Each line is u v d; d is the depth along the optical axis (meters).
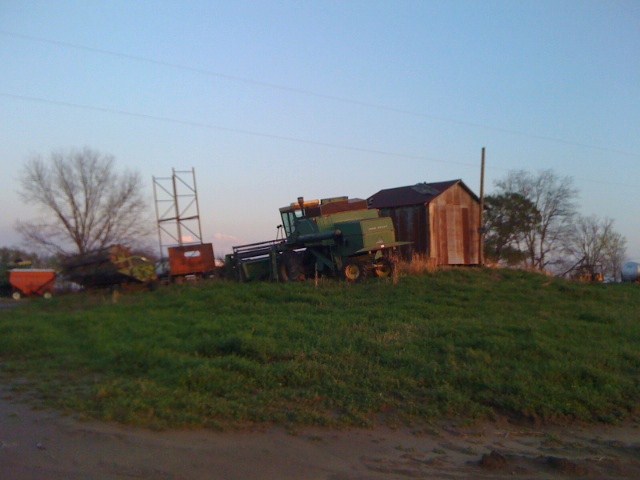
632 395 13.88
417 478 9.27
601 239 53.72
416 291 23.80
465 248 32.78
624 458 10.91
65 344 16.28
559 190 51.03
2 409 10.85
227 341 14.57
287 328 16.70
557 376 14.07
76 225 44.97
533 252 50.69
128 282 29.56
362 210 28.86
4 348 15.61
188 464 8.92
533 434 11.96
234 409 11.19
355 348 14.80
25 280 36.75
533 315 20.48
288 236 28.98
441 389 12.87
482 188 34.16
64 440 9.41
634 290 29.73
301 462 9.48
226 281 28.41
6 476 7.97
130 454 9.09
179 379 12.20
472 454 10.59
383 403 12.16
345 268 26.23
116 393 11.46
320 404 11.95
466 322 18.08
